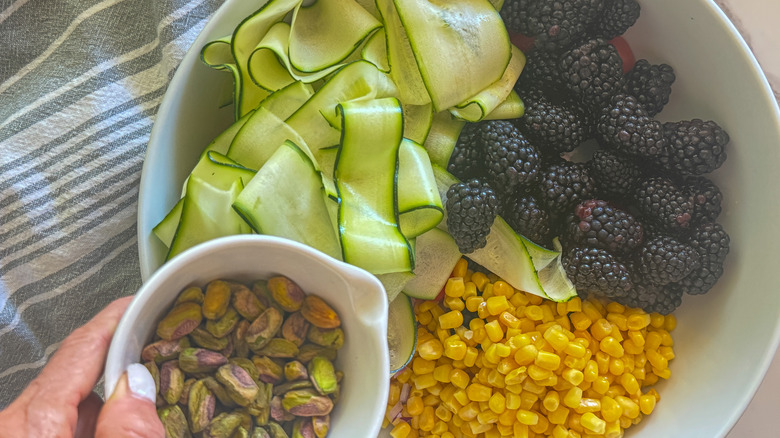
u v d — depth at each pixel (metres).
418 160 0.42
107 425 0.34
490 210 0.42
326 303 0.39
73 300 0.46
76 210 0.45
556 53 0.45
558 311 0.46
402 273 0.42
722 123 0.45
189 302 0.38
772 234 0.44
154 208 0.42
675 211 0.44
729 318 0.45
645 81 0.45
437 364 0.47
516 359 0.45
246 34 0.42
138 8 0.46
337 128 0.41
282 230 0.40
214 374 0.38
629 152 0.44
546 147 0.45
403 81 0.43
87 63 0.46
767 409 0.51
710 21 0.43
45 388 0.36
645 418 0.47
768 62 0.50
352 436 0.38
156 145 0.42
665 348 0.47
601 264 0.44
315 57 0.43
